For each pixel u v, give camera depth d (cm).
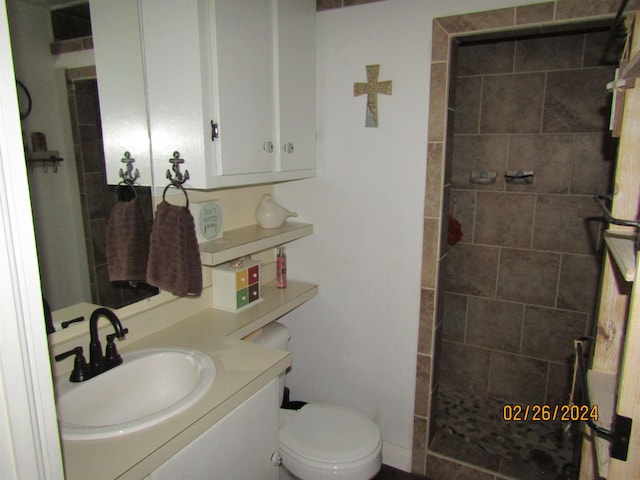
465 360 285
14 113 55
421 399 212
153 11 146
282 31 177
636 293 81
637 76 99
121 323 149
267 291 217
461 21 175
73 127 137
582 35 229
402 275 206
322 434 178
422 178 194
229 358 148
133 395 141
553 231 250
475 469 210
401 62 190
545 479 204
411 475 220
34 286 59
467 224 271
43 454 62
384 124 198
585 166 238
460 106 261
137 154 154
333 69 204
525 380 270
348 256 218
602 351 121
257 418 142
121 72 147
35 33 126
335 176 213
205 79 144
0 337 55
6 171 55
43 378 61
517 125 249
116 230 151
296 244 231
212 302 193
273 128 179
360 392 228
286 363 150
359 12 194
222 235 193
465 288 277
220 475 128
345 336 226
